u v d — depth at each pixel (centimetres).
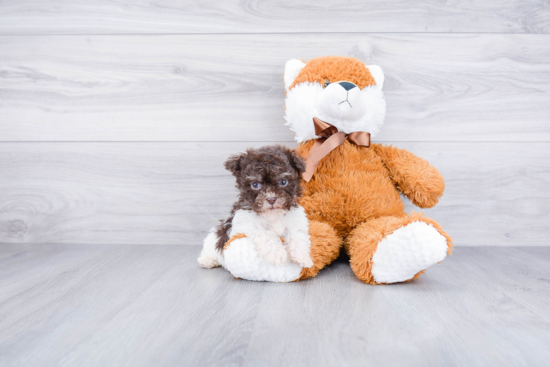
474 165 135
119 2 135
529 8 131
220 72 136
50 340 67
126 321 74
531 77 133
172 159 138
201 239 140
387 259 92
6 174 141
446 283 97
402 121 135
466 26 132
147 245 139
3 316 77
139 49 136
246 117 137
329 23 133
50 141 139
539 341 66
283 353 62
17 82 139
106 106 138
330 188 112
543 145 134
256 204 89
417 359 60
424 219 92
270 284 97
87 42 137
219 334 69
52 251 131
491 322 73
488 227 136
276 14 134
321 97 110
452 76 134
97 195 140
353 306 82
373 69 121
